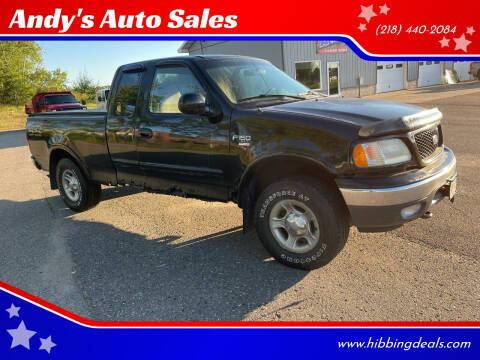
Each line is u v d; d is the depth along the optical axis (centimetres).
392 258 354
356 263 351
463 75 2741
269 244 358
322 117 321
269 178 373
